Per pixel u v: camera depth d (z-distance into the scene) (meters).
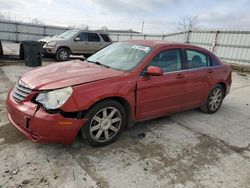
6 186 2.27
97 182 2.45
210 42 15.95
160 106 3.75
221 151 3.39
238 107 5.69
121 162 2.85
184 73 4.02
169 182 2.57
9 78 6.68
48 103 2.65
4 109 4.18
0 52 9.80
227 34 14.91
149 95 3.48
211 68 4.66
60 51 11.27
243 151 3.46
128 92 3.19
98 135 3.06
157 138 3.58
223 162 3.09
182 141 3.57
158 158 3.02
